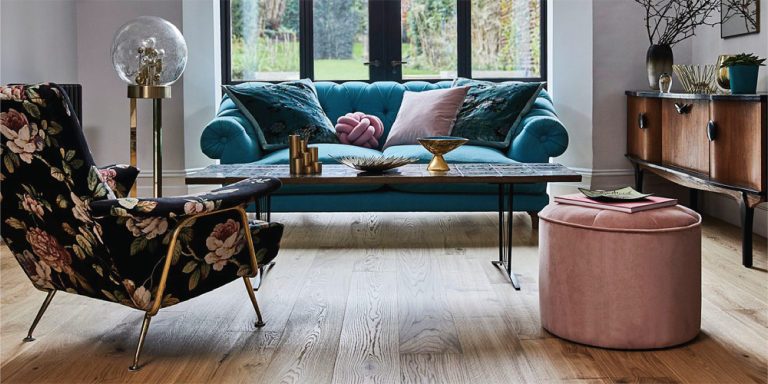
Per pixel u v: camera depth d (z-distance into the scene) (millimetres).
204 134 4273
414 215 4953
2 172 2119
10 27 4039
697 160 3840
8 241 2354
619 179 5066
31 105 1956
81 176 2016
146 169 5051
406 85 5082
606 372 2150
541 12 5488
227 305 2871
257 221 2580
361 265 3518
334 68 5574
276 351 2361
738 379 2086
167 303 2283
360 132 4676
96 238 2070
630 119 4918
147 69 2545
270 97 4633
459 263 3537
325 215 4973
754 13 4023
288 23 5547
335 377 2139
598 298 2334
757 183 3230
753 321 2596
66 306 2869
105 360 2297
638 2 4938
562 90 5176
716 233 4188
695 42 4918
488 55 5543
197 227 2197
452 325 2605
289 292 3057
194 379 2139
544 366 2205
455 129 4594
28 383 2115
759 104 3168
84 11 4957
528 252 3766
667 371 2150
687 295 2352
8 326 2625
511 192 3172
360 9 5543
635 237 2283
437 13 5531
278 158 4184
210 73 5215
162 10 4984
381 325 2613
